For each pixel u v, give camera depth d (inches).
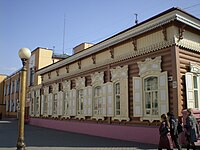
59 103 956.0
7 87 2169.0
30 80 1411.2
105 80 694.5
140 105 558.9
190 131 416.2
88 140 600.1
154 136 511.2
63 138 650.2
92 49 741.3
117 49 655.1
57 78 994.1
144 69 559.8
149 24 538.0
